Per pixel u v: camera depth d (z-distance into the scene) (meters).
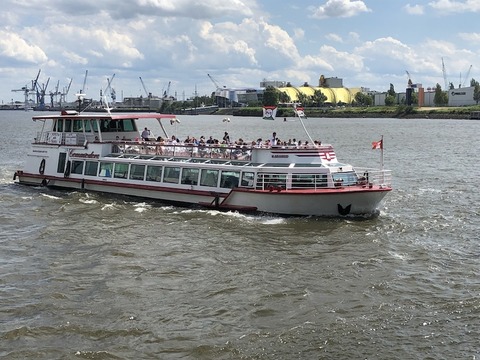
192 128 182.38
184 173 46.03
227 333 23.45
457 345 22.31
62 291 27.61
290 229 38.62
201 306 26.02
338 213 41.44
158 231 38.41
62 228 39.19
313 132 160.75
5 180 60.28
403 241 36.12
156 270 30.61
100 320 24.56
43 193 51.81
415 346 22.28
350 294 27.31
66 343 22.61
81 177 52.06
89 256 33.00
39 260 32.31
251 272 30.34
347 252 33.75
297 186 41.72
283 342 22.70
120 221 41.12
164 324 24.23
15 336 23.03
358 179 42.78
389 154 91.44
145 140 53.81
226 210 43.66
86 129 53.16
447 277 29.59
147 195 47.84
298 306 26.02
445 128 173.38
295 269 30.78
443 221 41.47
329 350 22.08
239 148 44.97
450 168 71.94
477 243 35.88
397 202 48.22
